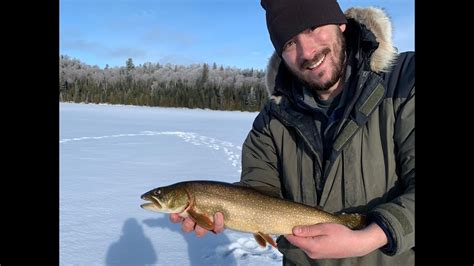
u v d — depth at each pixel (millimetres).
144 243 1816
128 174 3559
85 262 1599
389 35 742
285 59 817
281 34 798
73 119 11156
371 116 727
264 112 911
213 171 3871
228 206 896
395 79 723
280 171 880
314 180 806
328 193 767
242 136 7676
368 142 730
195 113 20078
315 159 801
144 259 1647
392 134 714
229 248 1771
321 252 677
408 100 689
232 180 3482
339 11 785
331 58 777
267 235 871
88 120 10984
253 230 879
